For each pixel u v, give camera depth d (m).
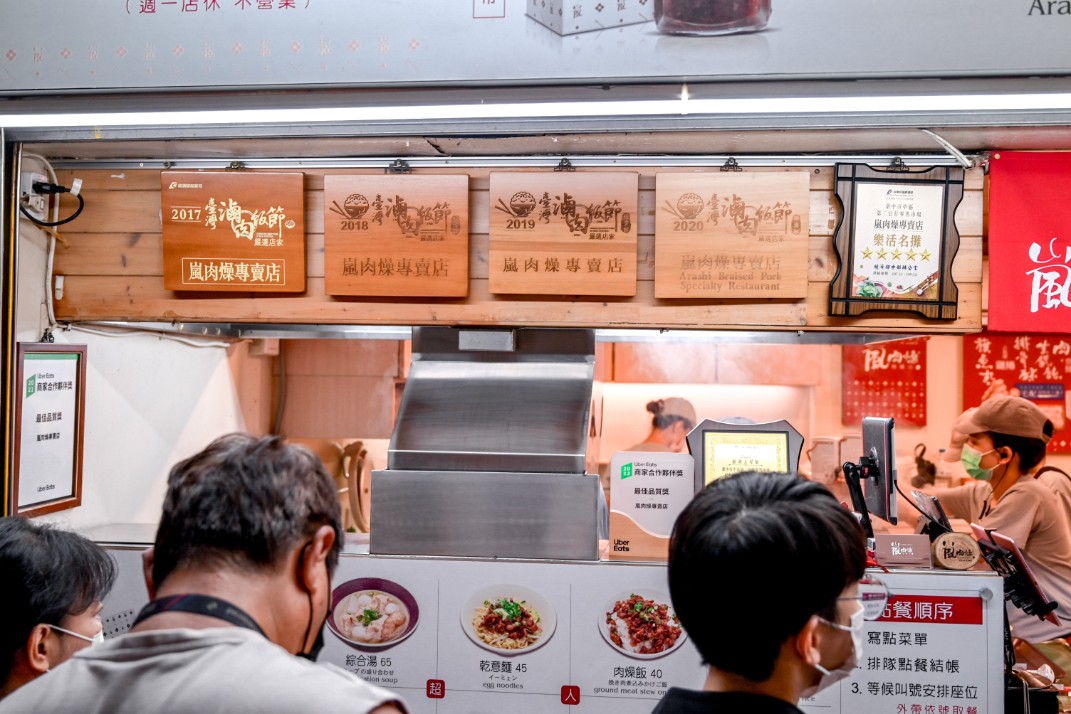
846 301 2.25
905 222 2.24
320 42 1.82
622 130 2.06
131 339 2.93
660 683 2.15
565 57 1.78
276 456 1.07
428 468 2.30
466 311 2.35
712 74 1.76
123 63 1.86
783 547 0.95
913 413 5.01
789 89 1.77
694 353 4.73
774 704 0.97
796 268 2.25
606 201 2.28
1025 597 2.20
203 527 0.99
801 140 2.19
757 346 4.71
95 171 2.43
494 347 2.49
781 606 0.95
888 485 2.22
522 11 1.79
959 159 2.22
